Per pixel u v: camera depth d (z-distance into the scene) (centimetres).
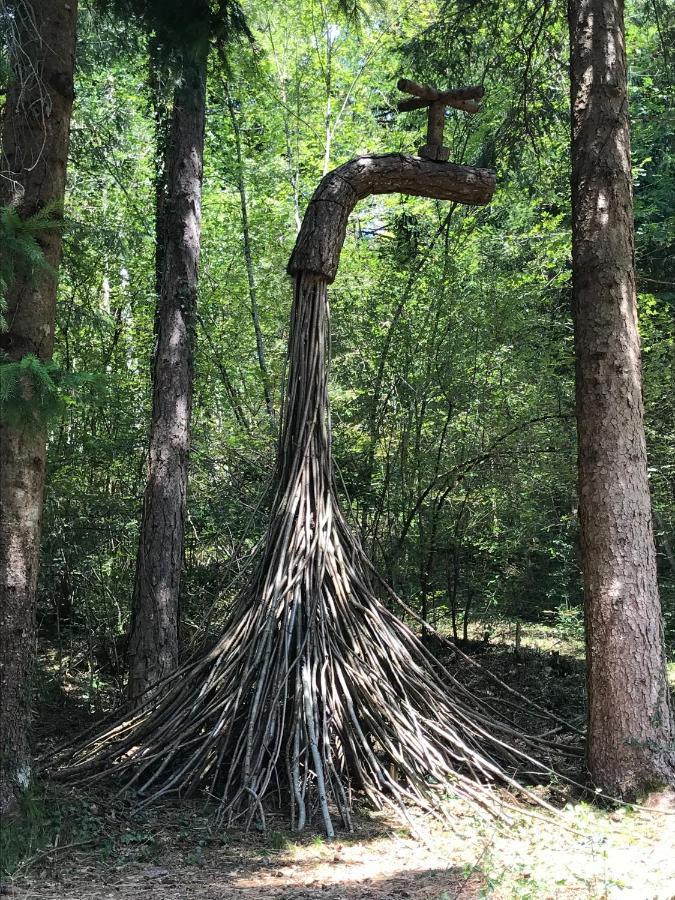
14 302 436
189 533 936
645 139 1162
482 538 953
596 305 566
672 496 915
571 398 888
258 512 888
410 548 905
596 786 532
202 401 1025
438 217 1005
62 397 380
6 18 444
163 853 418
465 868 382
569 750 589
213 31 653
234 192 1302
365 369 915
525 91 826
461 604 1016
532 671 884
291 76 1322
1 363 416
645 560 548
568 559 939
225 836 438
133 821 455
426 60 865
